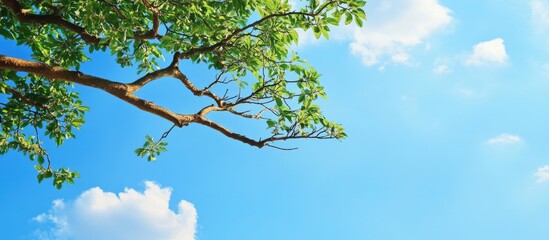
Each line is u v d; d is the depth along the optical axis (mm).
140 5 7766
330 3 6875
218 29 7785
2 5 7398
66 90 9750
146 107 6961
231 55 8203
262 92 8383
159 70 7469
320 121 8133
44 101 9383
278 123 8109
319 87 8250
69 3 7633
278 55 7996
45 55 9070
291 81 8281
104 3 6938
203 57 8453
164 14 8211
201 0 7492
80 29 7598
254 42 8227
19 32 8375
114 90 6684
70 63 9180
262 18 7281
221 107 8016
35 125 9359
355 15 6965
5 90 8555
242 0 7109
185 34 8188
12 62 6062
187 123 7422
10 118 9258
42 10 8484
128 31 7188
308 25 7277
